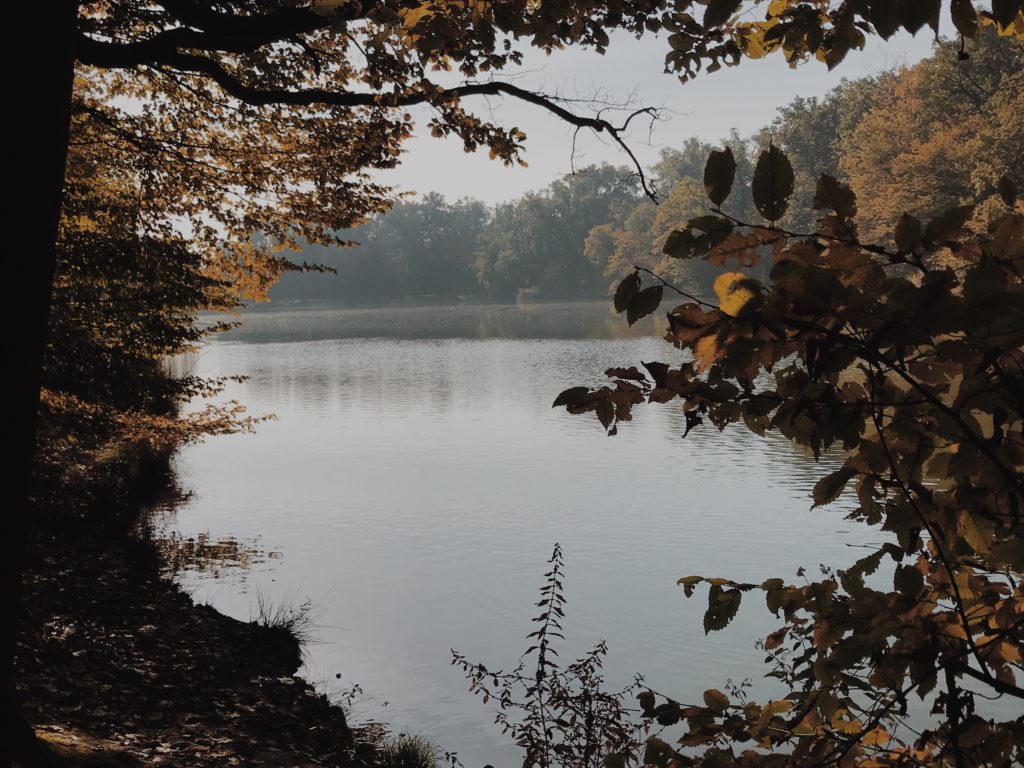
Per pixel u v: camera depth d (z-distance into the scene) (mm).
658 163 129875
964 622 1674
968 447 1506
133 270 11953
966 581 1853
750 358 1428
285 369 50906
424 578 13781
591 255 140250
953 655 1709
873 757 1833
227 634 10766
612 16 6277
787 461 21891
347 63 11273
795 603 1904
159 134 12336
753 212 84125
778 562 13648
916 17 1609
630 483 20125
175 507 18547
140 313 12188
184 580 13391
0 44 4379
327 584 13508
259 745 7324
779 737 1960
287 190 12648
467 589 13188
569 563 14273
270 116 11828
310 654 10672
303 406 35500
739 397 1575
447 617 12008
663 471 21344
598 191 155500
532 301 155000
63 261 11406
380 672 10148
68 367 11781
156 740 6801
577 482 20500
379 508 18562
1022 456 1521
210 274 13750
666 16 5996
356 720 8867
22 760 4266
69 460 18812
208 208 12875
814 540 14773
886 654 1756
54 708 6871
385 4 5133
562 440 26500
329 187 12375
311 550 15438
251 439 28000
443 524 17078
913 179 49281
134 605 10805
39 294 4566
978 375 1410
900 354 1338
